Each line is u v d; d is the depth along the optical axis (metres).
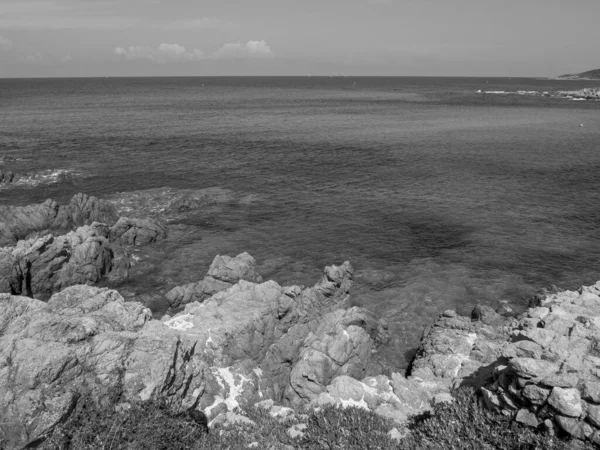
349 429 15.91
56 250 33.41
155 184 59.34
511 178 63.50
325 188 58.84
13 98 197.75
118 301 17.72
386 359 26.56
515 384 13.92
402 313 30.77
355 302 32.00
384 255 39.44
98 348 14.55
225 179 62.44
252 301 26.22
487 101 199.50
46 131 98.88
